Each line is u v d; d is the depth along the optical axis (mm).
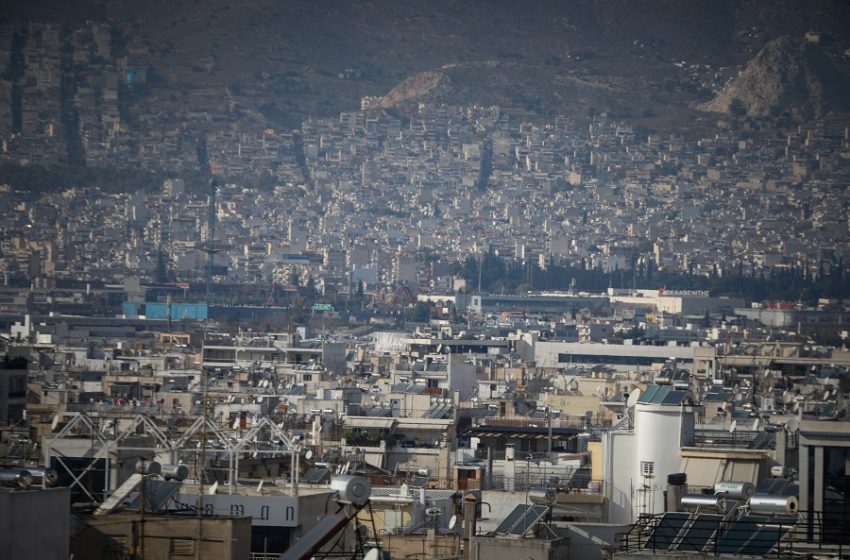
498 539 153000
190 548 151625
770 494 153625
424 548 184250
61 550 122500
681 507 155625
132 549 150500
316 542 122000
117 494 161250
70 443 191125
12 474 141375
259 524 178375
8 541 118875
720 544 138000
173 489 166125
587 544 157750
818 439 155625
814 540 141625
